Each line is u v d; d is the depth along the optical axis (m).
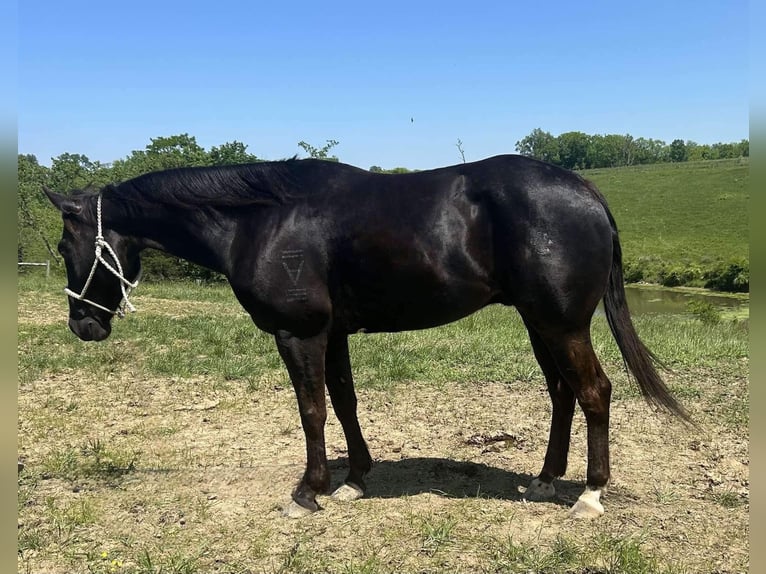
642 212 46.22
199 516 3.69
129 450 4.85
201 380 6.93
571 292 3.36
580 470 4.44
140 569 3.10
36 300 12.94
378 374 6.90
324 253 3.53
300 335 3.61
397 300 3.54
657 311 19.59
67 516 3.65
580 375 3.48
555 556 3.11
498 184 3.43
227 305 13.29
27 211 23.33
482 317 11.21
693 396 6.11
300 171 3.71
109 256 3.93
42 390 6.48
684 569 3.00
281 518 3.64
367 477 4.31
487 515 3.60
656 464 4.45
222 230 3.75
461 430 5.30
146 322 10.06
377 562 3.10
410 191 3.53
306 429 3.70
